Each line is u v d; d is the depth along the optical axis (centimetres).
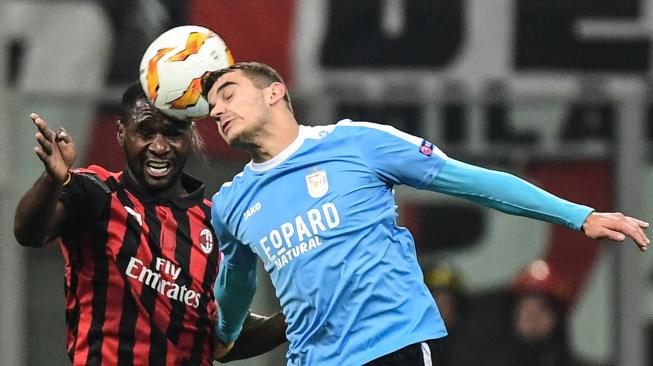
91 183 1972
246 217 1838
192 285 2019
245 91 1827
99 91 3431
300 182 1806
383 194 1820
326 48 3462
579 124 3516
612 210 3516
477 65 3497
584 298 3578
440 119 3472
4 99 3394
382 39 3478
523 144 3488
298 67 3453
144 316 1986
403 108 3466
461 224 3556
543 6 3522
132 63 3444
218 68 2045
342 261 1773
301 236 1792
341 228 1784
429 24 3491
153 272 1991
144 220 2000
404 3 3491
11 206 3403
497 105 3488
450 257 3547
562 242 3569
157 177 2012
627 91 3519
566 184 3519
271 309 3391
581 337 3575
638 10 3544
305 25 3462
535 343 3525
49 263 3438
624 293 3572
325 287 1781
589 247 3572
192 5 3434
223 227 1886
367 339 1761
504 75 3497
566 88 3512
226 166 3369
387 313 1769
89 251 1977
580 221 1777
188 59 2023
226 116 1823
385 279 1775
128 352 1977
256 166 1841
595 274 3578
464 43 3497
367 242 1784
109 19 3447
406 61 3478
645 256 3572
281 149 1827
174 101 2002
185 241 2027
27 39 3422
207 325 2041
